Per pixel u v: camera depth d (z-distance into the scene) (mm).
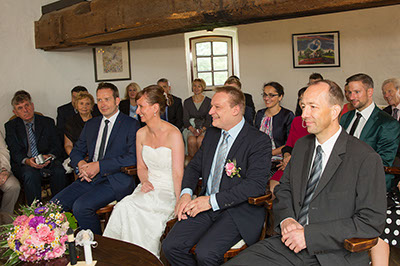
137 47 6340
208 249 2248
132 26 3850
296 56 6418
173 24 3543
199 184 3031
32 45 5219
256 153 2496
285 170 2336
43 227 1981
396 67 5766
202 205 2426
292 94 6570
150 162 3076
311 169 2115
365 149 1949
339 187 1953
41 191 4379
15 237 1991
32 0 5160
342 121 3299
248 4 2992
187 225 2471
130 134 3398
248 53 6742
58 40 4801
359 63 6027
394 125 2928
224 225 2402
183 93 6914
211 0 3186
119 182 3266
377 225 1838
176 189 2998
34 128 4434
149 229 2895
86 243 1939
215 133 2736
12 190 4039
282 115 3908
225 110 2525
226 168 2508
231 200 2402
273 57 6590
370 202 1857
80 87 4945
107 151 3418
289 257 2004
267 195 2451
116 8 3982
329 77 6254
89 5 4414
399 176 3033
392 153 2916
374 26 5840
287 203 2170
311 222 2002
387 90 4156
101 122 3541
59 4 4941
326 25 6148
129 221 2873
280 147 3727
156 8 3588
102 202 3146
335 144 2012
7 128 4301
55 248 1994
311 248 1891
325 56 6215
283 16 3029
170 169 3055
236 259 2045
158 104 2965
